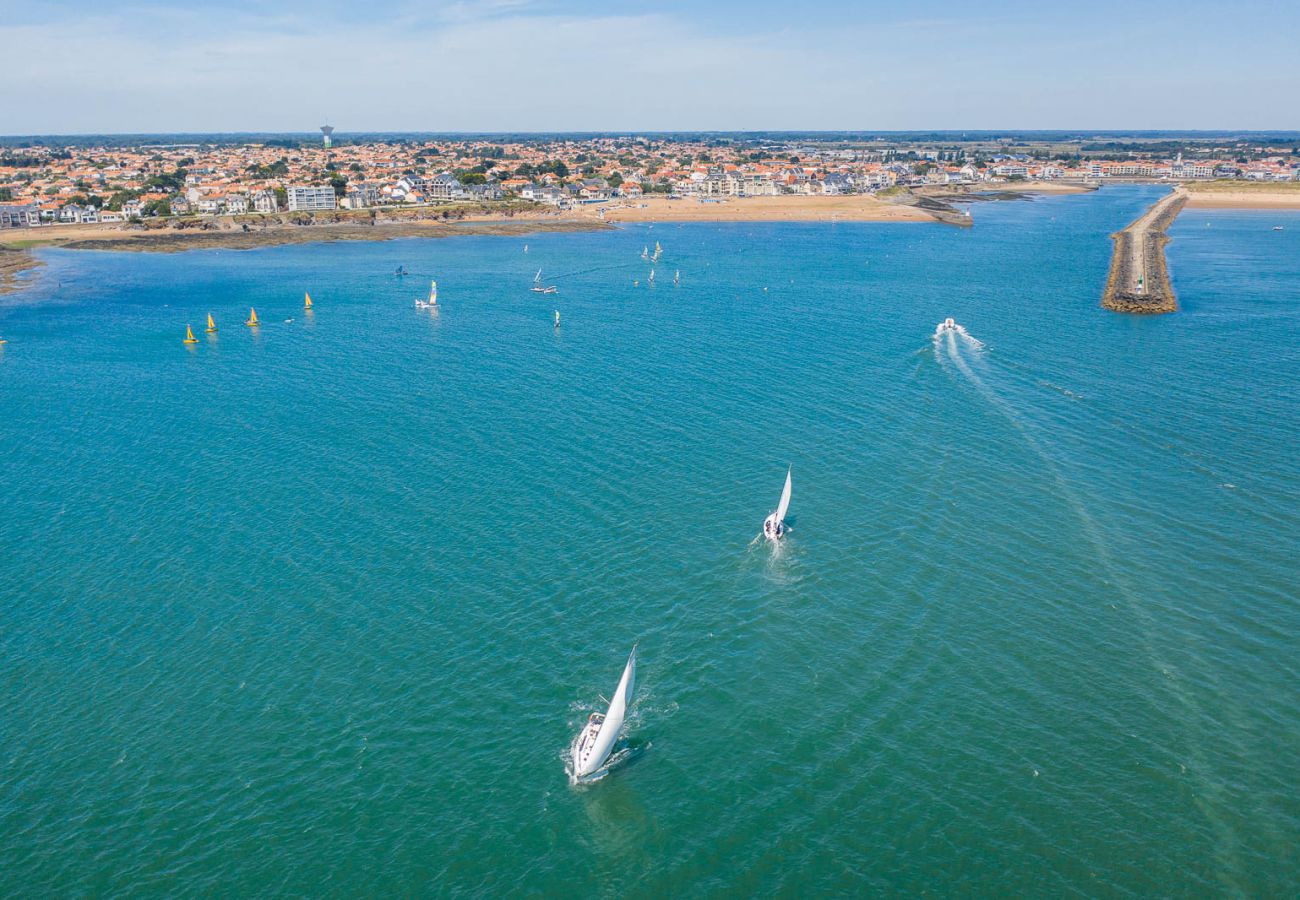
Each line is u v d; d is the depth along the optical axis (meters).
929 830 50.12
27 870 48.66
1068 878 47.09
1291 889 46.28
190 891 47.38
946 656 64.25
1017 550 78.25
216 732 58.09
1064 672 62.47
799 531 81.75
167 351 158.12
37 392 131.12
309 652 65.31
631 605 70.69
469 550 78.88
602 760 54.19
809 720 58.44
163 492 92.19
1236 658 63.78
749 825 50.84
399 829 50.94
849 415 112.56
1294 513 84.19
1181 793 52.22
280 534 82.25
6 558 78.69
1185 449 99.69
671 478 93.62
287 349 158.12
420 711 59.62
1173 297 188.25
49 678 63.19
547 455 100.44
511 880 47.81
